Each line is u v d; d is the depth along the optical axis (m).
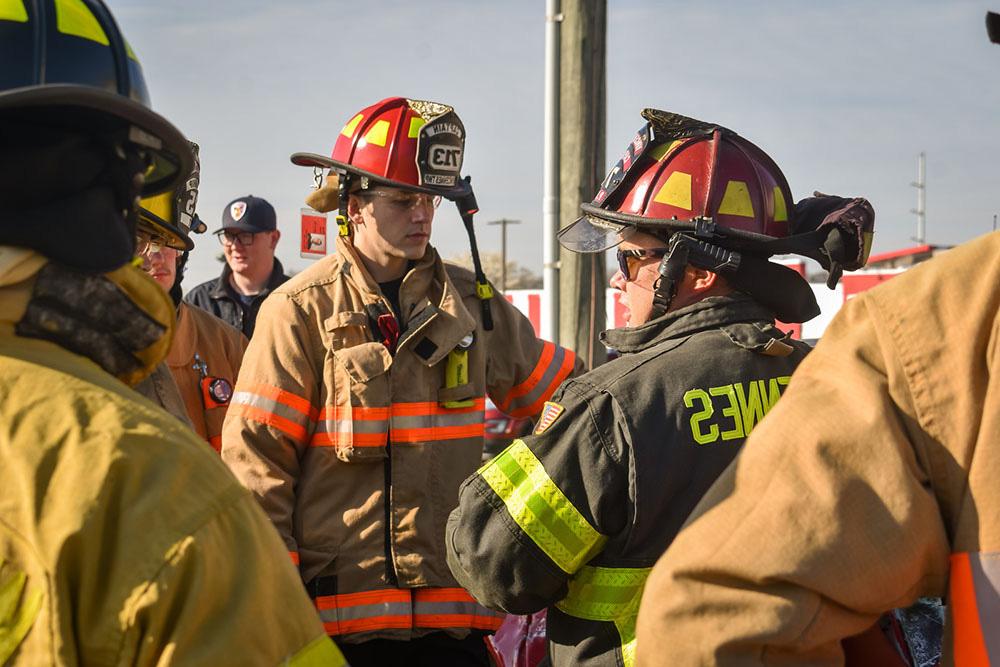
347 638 2.92
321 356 3.01
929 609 2.20
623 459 1.84
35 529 1.01
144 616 0.99
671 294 2.06
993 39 1.38
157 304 1.24
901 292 1.29
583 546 1.86
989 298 1.23
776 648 1.24
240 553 1.07
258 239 5.91
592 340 6.61
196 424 3.39
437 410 3.06
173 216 2.54
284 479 2.93
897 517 1.20
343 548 2.94
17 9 1.21
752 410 1.93
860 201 2.18
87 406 1.07
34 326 1.11
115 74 1.26
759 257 2.10
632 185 2.18
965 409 1.22
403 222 3.11
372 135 3.13
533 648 2.60
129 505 1.02
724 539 1.27
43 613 0.99
